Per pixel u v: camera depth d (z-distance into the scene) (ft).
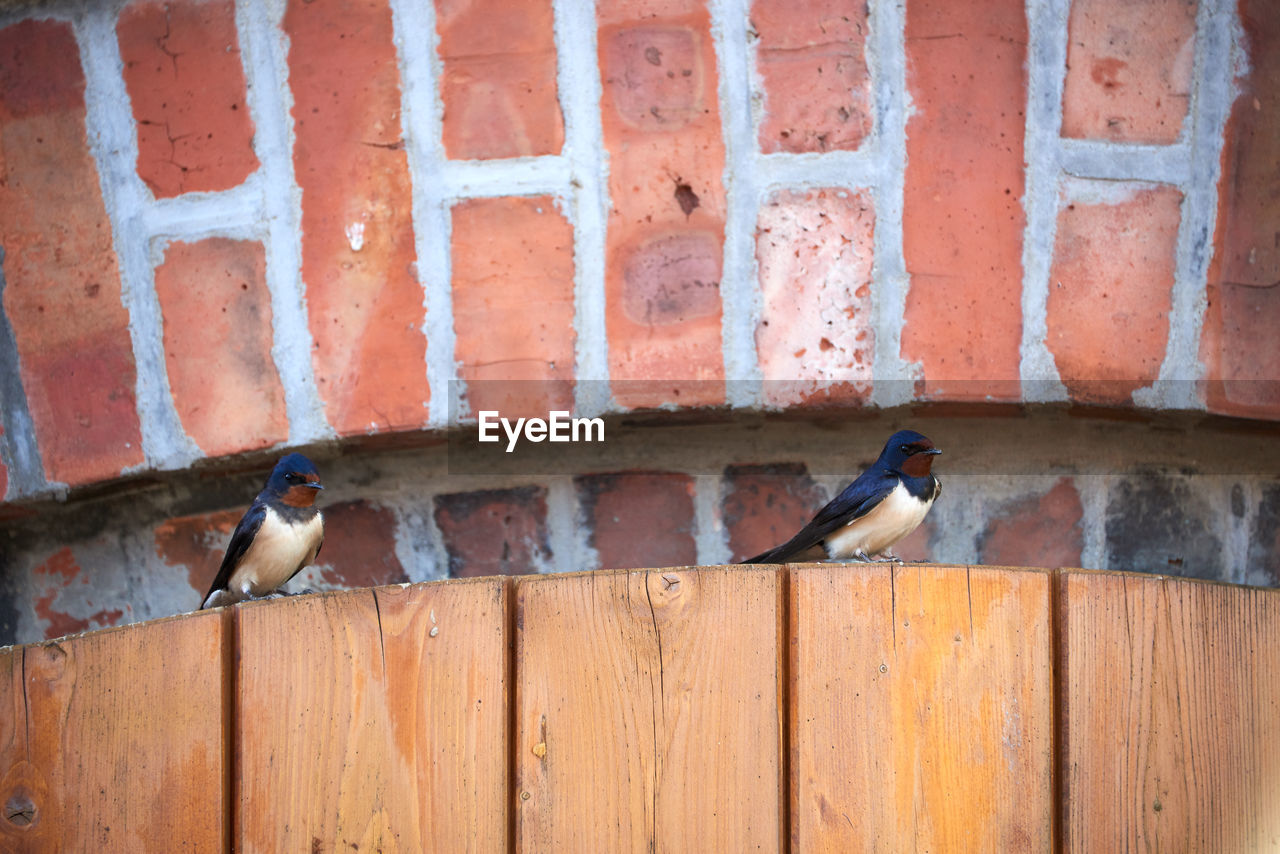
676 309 13.32
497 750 12.95
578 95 13.34
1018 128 13.37
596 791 12.95
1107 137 13.38
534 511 13.43
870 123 13.34
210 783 12.89
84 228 13.39
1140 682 13.01
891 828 12.96
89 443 13.34
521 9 13.35
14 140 13.43
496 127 13.34
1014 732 13.00
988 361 13.32
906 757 12.98
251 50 13.38
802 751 12.98
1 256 13.41
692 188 13.33
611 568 13.29
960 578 13.03
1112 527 13.51
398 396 13.29
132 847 12.87
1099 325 13.34
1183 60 13.42
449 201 13.33
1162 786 12.99
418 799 12.92
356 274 13.33
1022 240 13.34
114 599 13.46
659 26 13.35
